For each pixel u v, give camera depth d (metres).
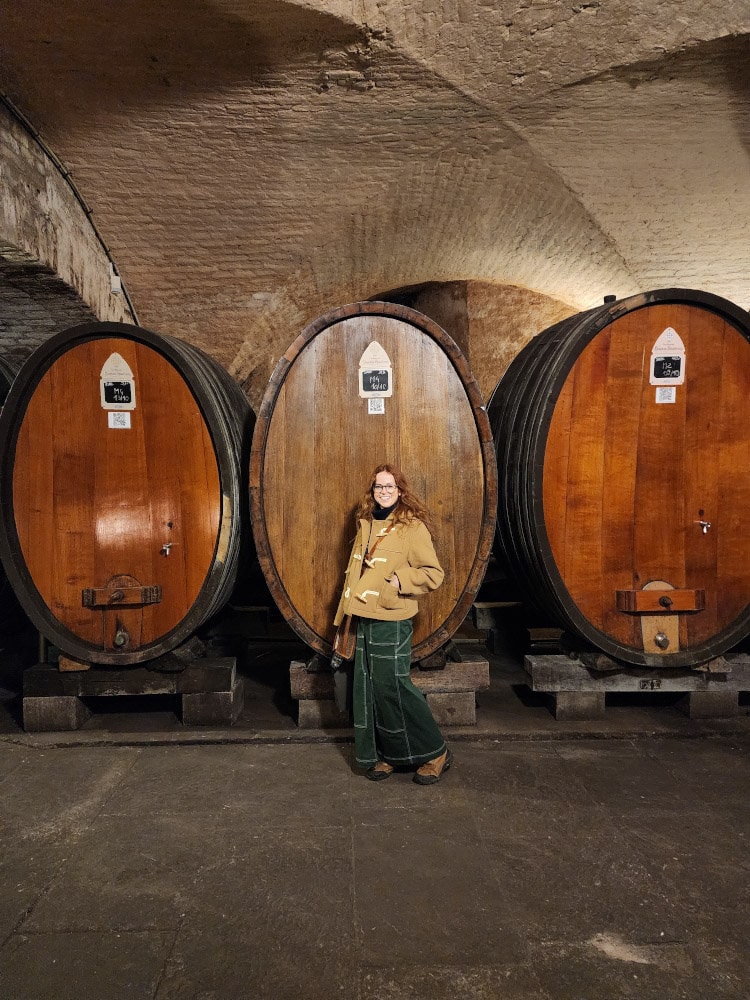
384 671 2.96
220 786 2.98
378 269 7.29
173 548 3.58
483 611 4.90
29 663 5.03
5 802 2.85
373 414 3.49
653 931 2.01
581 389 3.51
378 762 3.09
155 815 2.72
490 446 3.42
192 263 6.08
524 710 3.88
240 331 6.98
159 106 4.45
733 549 3.60
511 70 4.27
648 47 4.07
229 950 1.94
